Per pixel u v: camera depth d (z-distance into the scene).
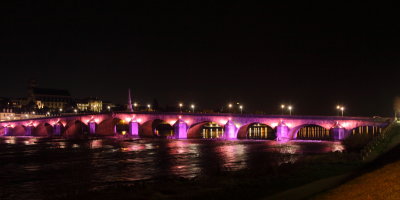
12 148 131.38
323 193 35.81
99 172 71.88
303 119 150.50
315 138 167.12
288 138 153.38
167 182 53.53
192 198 40.97
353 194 33.66
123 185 54.47
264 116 159.00
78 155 103.50
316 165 57.72
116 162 86.38
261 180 47.88
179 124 176.50
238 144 132.88
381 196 31.62
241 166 73.62
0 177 68.69
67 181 63.16
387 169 41.25
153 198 42.56
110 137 192.62
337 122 143.50
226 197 39.47
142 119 194.62
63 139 184.12
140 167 77.19
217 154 98.88
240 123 165.50
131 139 172.75
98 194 47.28
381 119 136.62
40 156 102.62
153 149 117.94
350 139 109.81
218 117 170.75
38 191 55.41
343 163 57.41
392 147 68.19
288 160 80.94
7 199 50.75
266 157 88.94
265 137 199.12
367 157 60.81
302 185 42.31
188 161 85.12
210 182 49.75
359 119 139.50
